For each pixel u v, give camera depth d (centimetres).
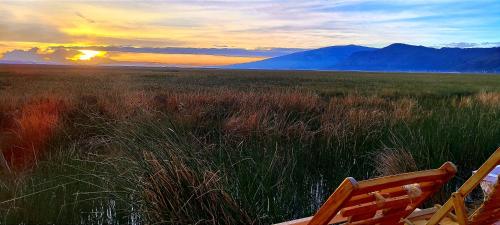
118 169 522
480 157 729
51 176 614
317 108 1283
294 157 698
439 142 714
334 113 1144
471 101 1509
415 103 1538
